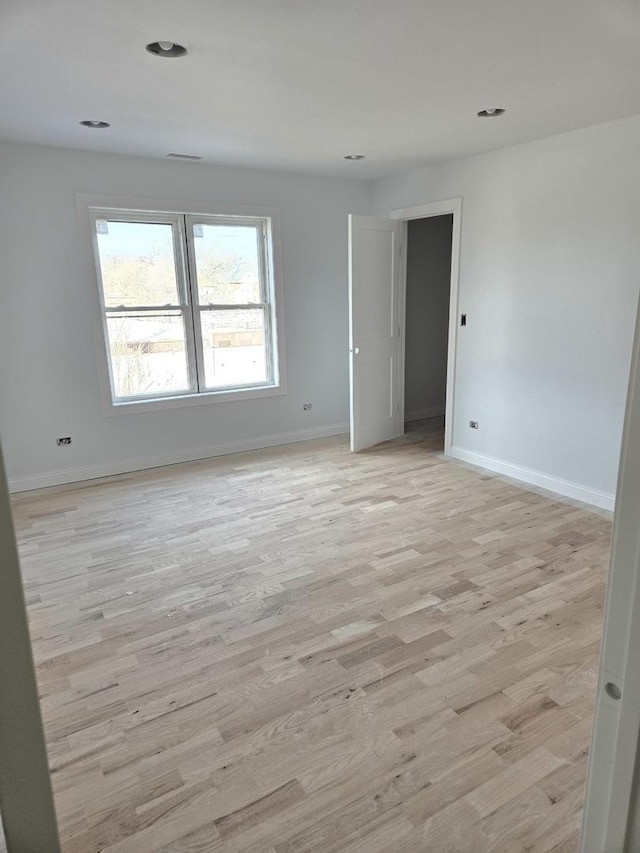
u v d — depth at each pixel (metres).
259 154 4.33
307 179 5.21
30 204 4.05
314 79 2.75
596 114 3.33
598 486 3.86
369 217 4.97
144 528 3.62
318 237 5.39
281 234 5.17
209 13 2.07
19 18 2.09
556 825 1.58
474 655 2.30
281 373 5.42
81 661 2.33
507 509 3.81
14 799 0.72
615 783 0.70
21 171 3.99
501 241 4.28
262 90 2.89
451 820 1.60
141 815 1.64
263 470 4.75
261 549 3.29
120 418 4.66
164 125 3.51
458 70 2.66
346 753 1.84
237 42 2.33
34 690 0.70
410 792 1.70
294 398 5.56
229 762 1.82
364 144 4.03
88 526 3.67
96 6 2.01
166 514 3.84
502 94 2.99
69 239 4.22
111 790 1.72
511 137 3.85
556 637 2.41
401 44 2.37
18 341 4.16
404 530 3.51
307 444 5.55
